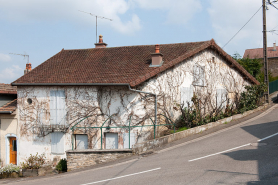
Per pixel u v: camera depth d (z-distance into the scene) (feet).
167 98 49.60
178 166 29.09
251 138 38.50
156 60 48.91
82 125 48.93
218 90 61.72
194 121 46.03
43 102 51.19
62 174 35.24
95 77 48.75
